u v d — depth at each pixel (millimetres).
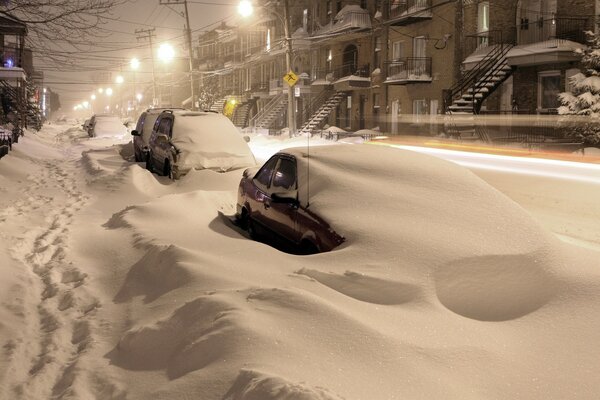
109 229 9000
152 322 4902
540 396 3762
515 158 24125
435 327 4422
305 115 51156
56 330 5246
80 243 8219
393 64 38875
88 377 4328
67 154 27797
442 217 5824
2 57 38344
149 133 19609
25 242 8188
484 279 5074
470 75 31672
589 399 3721
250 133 53500
